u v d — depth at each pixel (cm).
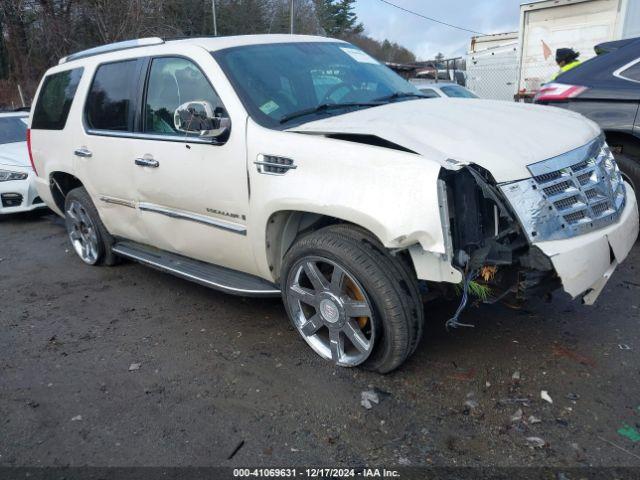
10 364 367
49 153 538
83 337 401
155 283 501
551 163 286
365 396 303
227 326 402
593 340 347
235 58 372
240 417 295
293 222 346
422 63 1870
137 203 437
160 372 345
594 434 265
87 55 503
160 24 2177
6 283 529
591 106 509
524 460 251
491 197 267
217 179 356
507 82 1595
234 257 375
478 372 320
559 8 1286
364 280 293
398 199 269
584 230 287
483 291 291
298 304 344
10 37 2267
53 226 742
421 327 300
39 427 297
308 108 360
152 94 411
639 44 513
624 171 494
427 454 259
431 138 290
